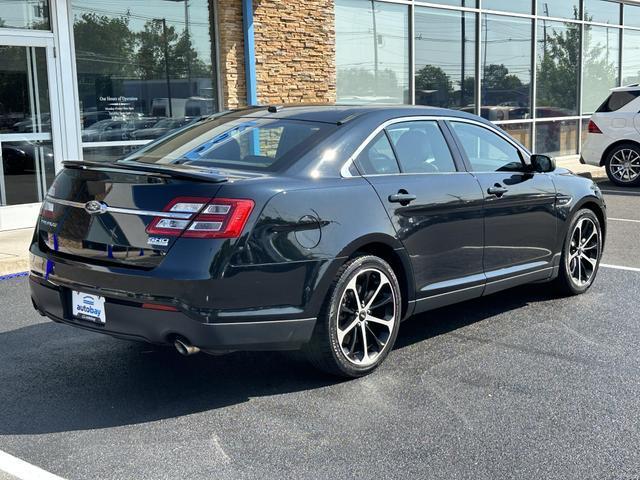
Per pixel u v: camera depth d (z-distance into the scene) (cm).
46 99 1001
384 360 479
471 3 1505
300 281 403
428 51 1438
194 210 379
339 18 1286
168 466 339
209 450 355
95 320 407
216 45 1161
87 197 412
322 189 420
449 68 1484
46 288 430
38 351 503
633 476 330
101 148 1058
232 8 1146
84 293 409
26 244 848
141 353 499
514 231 551
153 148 491
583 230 639
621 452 353
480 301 629
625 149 1427
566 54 1781
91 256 406
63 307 422
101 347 512
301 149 438
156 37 1100
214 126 496
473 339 525
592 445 361
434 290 488
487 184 523
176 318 377
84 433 375
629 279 706
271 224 392
